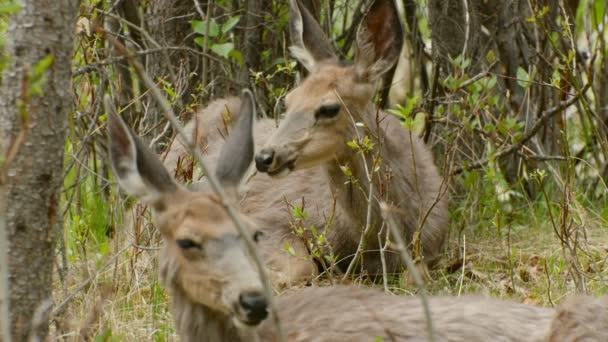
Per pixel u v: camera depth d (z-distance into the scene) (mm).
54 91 7902
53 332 9648
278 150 11688
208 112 14516
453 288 11703
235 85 15484
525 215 14086
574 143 16938
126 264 11203
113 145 8469
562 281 11398
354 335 8367
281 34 15766
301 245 12539
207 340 8305
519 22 15305
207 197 8328
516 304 8805
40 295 8094
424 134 14539
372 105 12336
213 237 7980
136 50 14586
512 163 15117
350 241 12414
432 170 13078
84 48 12328
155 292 10711
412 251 12070
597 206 14344
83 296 10672
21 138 6844
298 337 8414
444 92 15039
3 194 7703
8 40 7840
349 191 12094
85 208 13422
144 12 14805
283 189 13164
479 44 15555
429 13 15383
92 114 12711
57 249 12062
